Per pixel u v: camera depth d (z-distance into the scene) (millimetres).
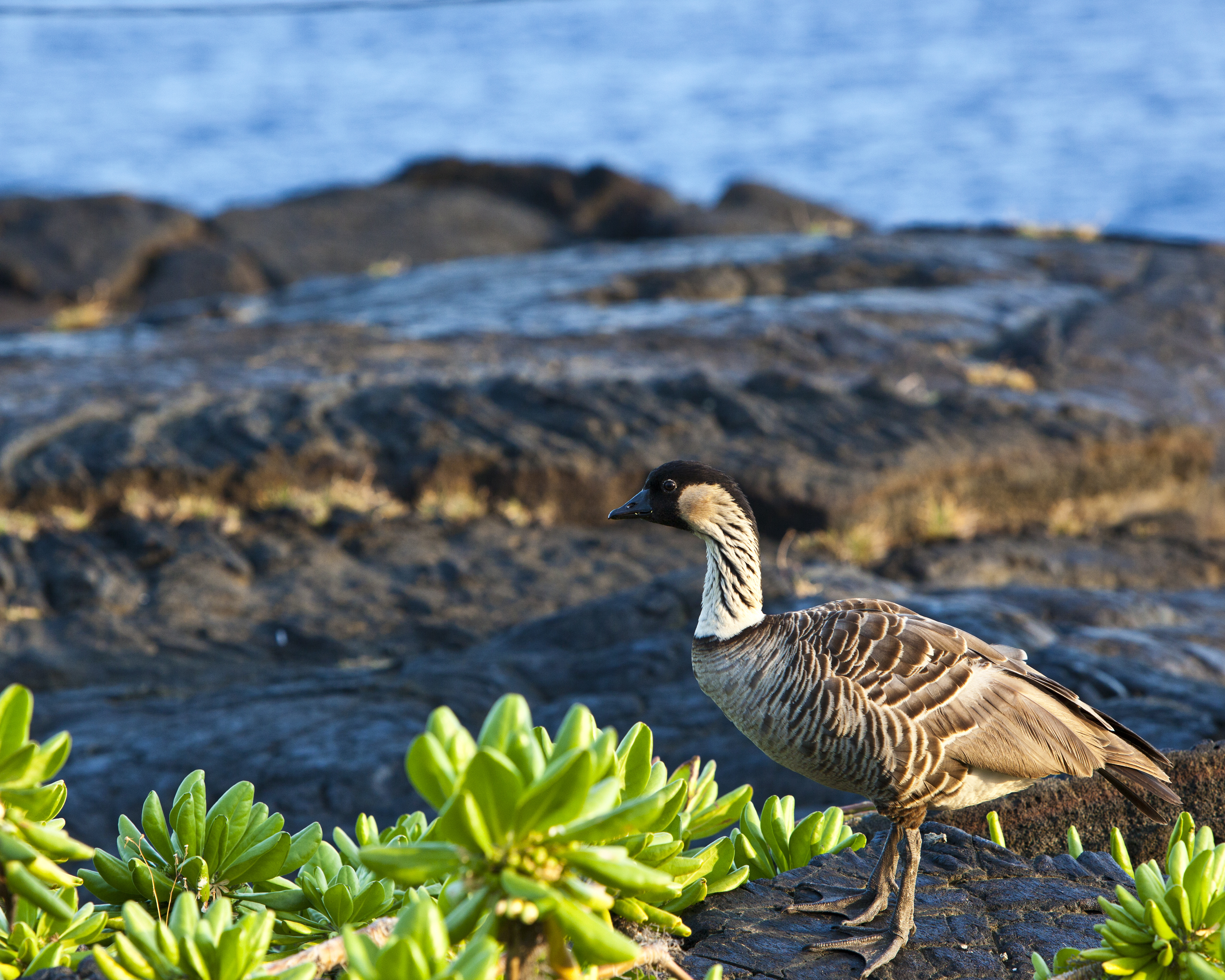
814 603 12992
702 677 5391
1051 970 4309
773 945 4566
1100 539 18375
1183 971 3703
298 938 4027
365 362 22266
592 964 3275
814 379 21141
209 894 4113
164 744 11227
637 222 43094
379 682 12492
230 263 38219
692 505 5367
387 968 2916
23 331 30656
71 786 10547
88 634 14133
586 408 19516
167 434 18406
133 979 3293
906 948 4547
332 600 15125
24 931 3814
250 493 17594
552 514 17844
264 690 12500
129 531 16406
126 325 29609
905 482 17750
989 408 20266
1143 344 24922
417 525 17250
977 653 5168
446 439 18500
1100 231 34219
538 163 46219
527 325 25219
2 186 102250
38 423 18156
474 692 11992
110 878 4105
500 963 3504
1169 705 10188
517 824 2957
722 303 27281
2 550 15797
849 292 28344
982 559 16641
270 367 21906
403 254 40438
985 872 5180
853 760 4934
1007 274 29250
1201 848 4227
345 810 10055
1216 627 14016
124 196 40562
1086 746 5062
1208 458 20547
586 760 2848
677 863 4180
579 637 13031
